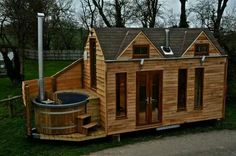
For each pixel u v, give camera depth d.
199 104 14.45
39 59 12.59
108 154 11.34
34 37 29.50
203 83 14.23
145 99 13.20
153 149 11.88
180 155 11.33
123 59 12.35
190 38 13.88
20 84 24.48
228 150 11.85
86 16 43.78
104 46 12.41
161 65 13.16
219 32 21.36
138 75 12.81
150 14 28.77
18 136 12.91
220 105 14.80
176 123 13.84
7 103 17.80
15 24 23.92
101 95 12.83
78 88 15.79
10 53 30.05
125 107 12.74
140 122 13.20
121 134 13.33
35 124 12.70
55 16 41.28
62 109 11.99
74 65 15.57
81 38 49.19
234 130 14.31
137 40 12.57
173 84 13.56
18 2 22.86
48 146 11.96
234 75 20.30
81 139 11.95
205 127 14.62
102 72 12.56
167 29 13.59
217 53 14.35
